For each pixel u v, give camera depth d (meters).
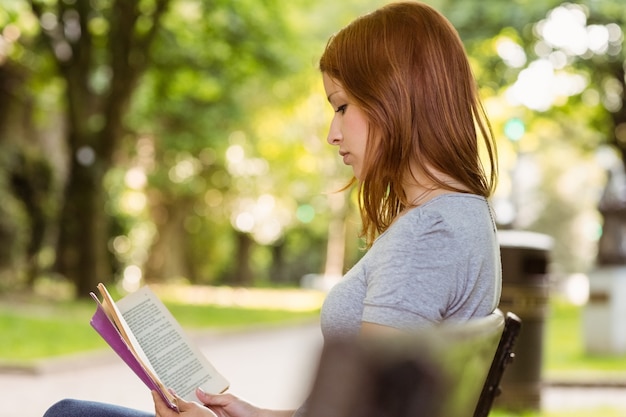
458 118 2.57
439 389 1.41
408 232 2.43
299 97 36.97
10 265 26.16
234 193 46.31
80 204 24.08
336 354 1.29
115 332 2.60
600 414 9.65
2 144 27.17
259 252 66.75
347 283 2.56
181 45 26.19
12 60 27.42
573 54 23.58
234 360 15.17
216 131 33.97
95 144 24.17
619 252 15.23
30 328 16.55
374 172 2.57
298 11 29.00
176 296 32.53
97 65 25.48
